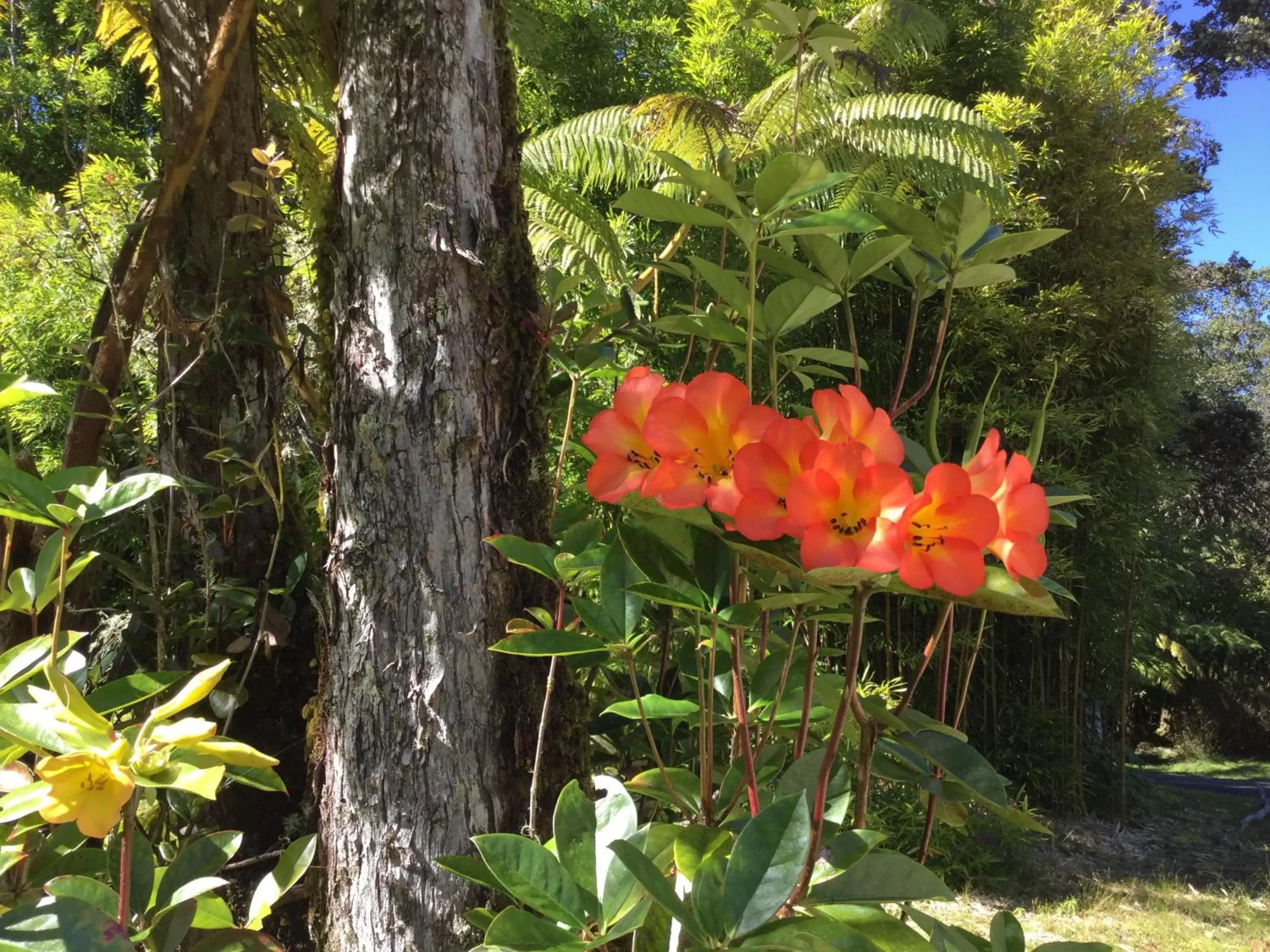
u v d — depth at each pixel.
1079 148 4.50
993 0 4.71
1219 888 3.47
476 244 1.01
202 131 1.30
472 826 0.96
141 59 2.49
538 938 0.68
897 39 3.44
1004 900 3.22
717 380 0.67
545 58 3.96
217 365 1.49
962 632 4.10
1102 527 4.35
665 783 0.90
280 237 1.60
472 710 0.97
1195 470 9.39
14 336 2.75
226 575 1.48
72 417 1.30
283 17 1.70
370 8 1.02
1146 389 4.49
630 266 3.37
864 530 0.60
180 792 1.24
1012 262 4.42
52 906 0.70
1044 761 4.36
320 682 1.10
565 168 3.54
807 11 1.00
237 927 0.86
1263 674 8.17
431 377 0.98
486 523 0.99
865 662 3.99
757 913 0.64
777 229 0.80
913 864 0.74
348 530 1.01
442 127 1.00
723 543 0.76
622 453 0.71
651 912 0.76
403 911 0.95
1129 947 2.81
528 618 1.01
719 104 2.03
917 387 4.15
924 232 0.89
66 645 0.91
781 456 0.62
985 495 0.66
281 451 1.57
